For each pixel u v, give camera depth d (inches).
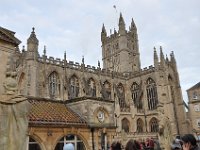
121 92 4776.1
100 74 4461.1
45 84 3526.1
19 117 872.3
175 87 4781.0
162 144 1359.5
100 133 1560.0
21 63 3560.5
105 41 6181.1
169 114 4249.5
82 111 1563.7
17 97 892.6
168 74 4658.0
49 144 1299.2
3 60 1366.9
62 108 1606.8
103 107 1640.0
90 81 4291.3
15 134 855.1
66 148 538.0
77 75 4094.5
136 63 5851.4
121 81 4827.8
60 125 1365.7
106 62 6033.5
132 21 6176.2
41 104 1526.8
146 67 4719.5
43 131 1289.4
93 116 1562.5
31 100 1520.7
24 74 3501.5
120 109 4035.4
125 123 4074.8
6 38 1392.7
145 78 4667.8
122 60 5590.6
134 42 5994.1
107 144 1587.1
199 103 4298.7
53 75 3789.4
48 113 1430.9
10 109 865.5
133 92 4847.4
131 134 3265.3
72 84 4023.1
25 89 3395.7
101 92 4261.8
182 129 4463.6
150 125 4367.6
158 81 4429.1
